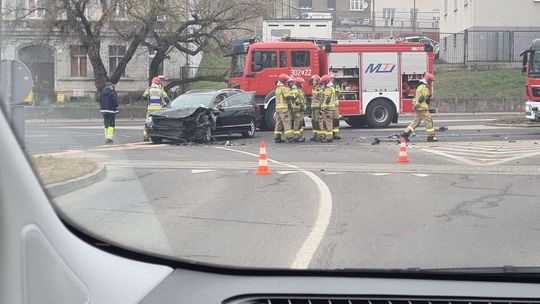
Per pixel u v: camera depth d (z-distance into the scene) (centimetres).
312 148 1709
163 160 1383
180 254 391
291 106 1878
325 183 1097
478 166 1329
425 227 733
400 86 2380
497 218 793
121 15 2933
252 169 1276
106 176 472
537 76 2128
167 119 1795
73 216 312
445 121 2784
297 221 764
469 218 792
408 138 1870
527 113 2180
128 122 3066
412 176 1186
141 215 433
